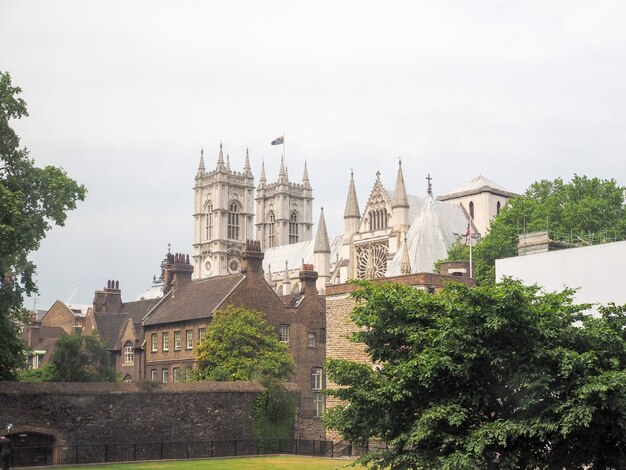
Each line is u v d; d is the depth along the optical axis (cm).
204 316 9656
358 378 4066
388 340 4100
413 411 3900
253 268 9919
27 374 8600
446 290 4038
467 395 3738
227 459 6662
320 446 7044
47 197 6306
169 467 5881
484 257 11300
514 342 3719
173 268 10888
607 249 5541
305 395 9944
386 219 18325
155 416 6800
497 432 3528
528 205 11644
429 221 14812
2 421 6112
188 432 6944
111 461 6488
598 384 3384
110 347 11112
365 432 3981
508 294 3662
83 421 6450
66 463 6281
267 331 9131
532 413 3594
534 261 5922
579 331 3741
